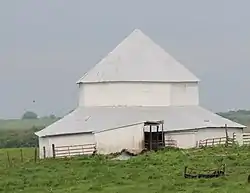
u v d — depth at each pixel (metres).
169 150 122.12
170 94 149.88
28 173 91.62
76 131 132.75
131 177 79.62
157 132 129.62
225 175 75.25
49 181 80.62
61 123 138.50
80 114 144.38
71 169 94.69
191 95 152.75
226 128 138.12
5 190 74.88
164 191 66.69
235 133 140.62
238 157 96.19
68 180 81.12
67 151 131.75
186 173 78.44
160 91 149.62
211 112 148.75
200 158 98.81
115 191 68.62
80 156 122.62
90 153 130.75
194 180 73.06
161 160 99.44
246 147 118.38
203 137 135.50
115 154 126.12
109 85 149.75
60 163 106.12
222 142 134.25
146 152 124.56
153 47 158.00
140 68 151.88
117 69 152.00
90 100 151.38
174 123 135.00
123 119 137.38
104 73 151.50
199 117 142.12
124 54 156.12
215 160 94.06
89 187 72.12
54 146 132.50
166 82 149.75
